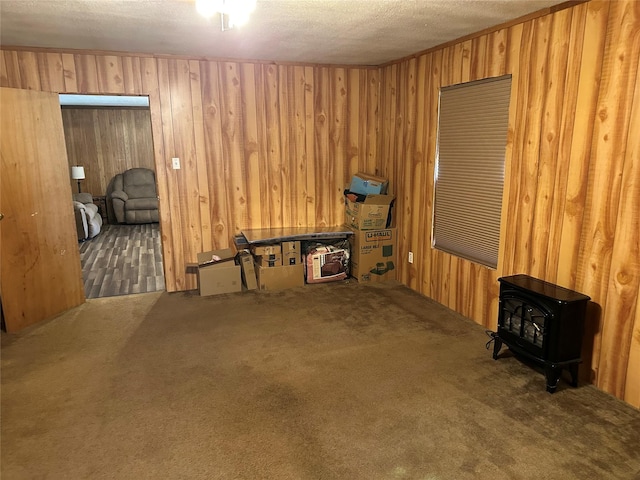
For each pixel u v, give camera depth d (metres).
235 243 4.62
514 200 3.25
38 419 2.42
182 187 4.48
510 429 2.32
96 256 6.11
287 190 4.85
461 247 3.88
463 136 3.72
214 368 2.97
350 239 4.87
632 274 2.48
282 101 4.63
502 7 2.78
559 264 2.91
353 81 4.83
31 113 3.60
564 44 2.74
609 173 2.55
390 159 4.84
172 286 4.60
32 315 3.71
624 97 2.43
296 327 3.63
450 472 2.02
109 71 4.04
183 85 4.28
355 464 2.07
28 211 3.62
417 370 2.93
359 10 2.79
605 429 2.32
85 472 2.03
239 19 2.66
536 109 2.99
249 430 2.32
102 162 9.09
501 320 3.01
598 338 2.70
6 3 2.61
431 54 4.00
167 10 2.76
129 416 2.44
